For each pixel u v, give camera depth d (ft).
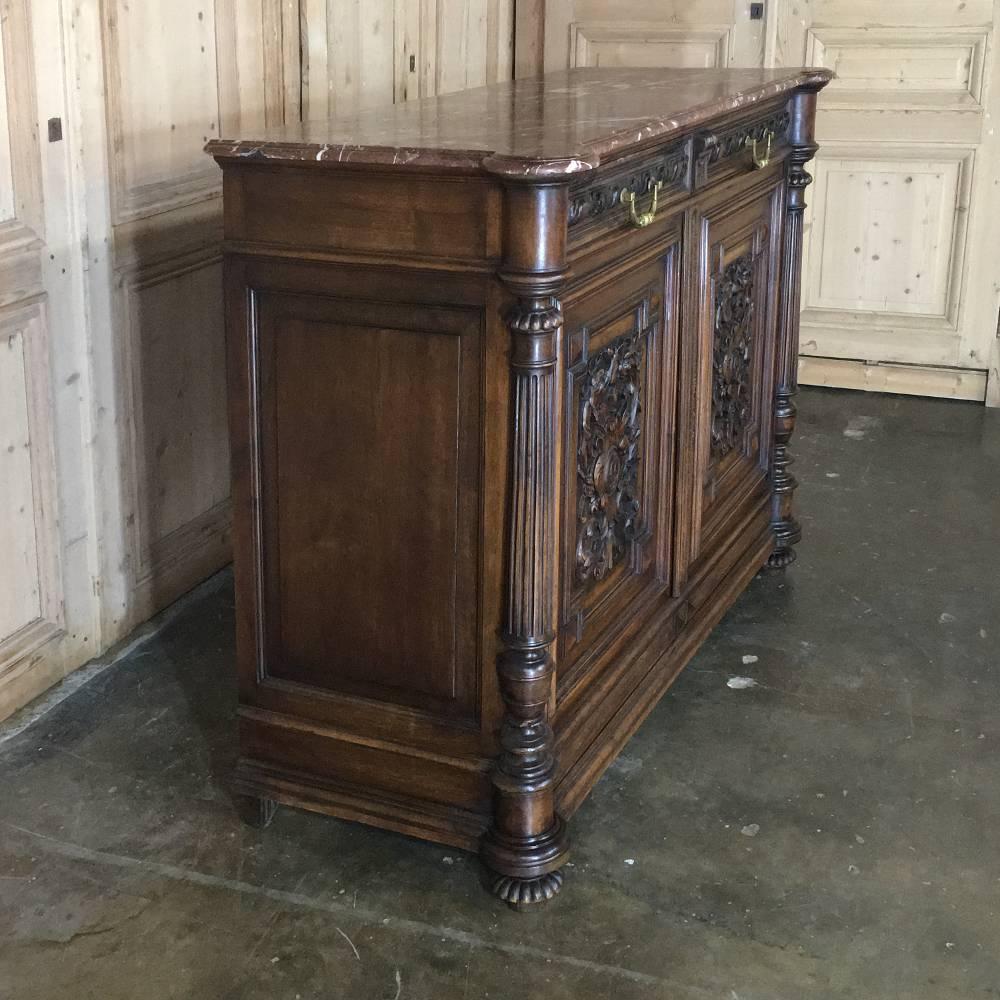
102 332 8.57
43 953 6.32
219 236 9.73
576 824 7.32
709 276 8.32
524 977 6.17
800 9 14.19
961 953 6.36
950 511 11.65
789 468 12.68
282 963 6.26
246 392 6.59
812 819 7.39
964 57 13.84
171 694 8.59
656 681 8.03
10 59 7.47
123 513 9.08
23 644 8.27
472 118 7.14
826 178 14.61
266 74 10.02
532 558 6.16
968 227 14.21
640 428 7.68
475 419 6.17
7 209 7.62
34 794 7.55
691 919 6.57
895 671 9.01
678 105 7.57
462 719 6.64
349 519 6.59
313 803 7.02
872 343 14.89
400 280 6.10
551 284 5.78
